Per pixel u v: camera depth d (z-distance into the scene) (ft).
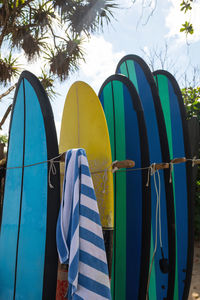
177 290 7.70
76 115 8.02
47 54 21.68
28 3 19.38
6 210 7.39
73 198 5.00
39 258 5.35
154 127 7.85
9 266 6.50
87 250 4.70
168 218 7.52
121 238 7.45
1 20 18.67
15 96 7.59
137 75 8.57
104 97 8.79
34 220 5.74
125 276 7.12
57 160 5.49
